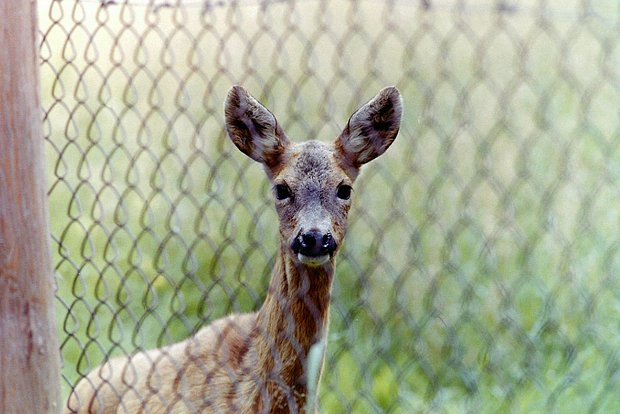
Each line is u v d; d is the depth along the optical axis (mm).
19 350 6930
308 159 8766
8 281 6875
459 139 12305
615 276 11180
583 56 12727
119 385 9367
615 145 12148
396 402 10039
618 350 10430
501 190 11781
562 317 11031
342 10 12508
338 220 8664
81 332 11984
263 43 12695
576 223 11664
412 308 11195
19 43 6801
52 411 7090
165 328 8633
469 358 10969
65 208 13695
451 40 10656
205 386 8672
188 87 13430
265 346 8438
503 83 12781
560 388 9969
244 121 8945
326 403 10734
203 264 12383
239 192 12805
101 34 13406
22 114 6832
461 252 11688
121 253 12977
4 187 6824
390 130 8906
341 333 10180
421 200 11984
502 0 11250
